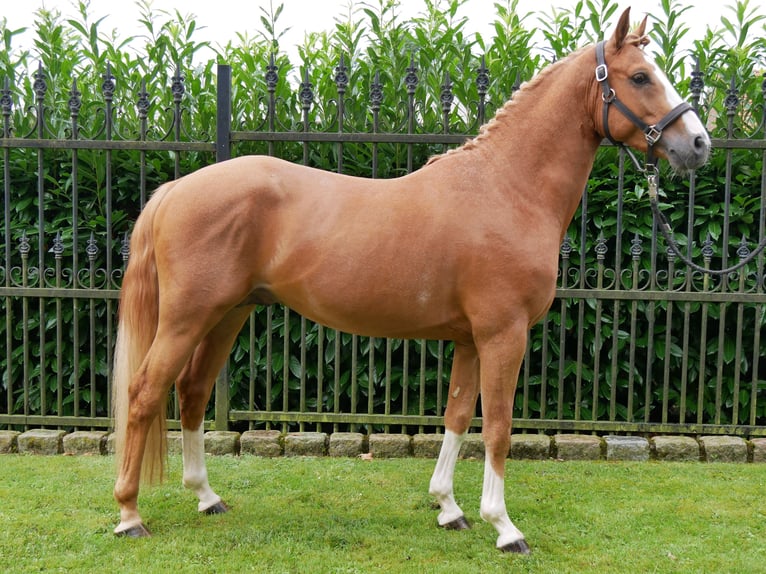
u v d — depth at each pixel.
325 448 4.09
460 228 2.68
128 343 2.82
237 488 3.48
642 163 4.15
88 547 2.74
